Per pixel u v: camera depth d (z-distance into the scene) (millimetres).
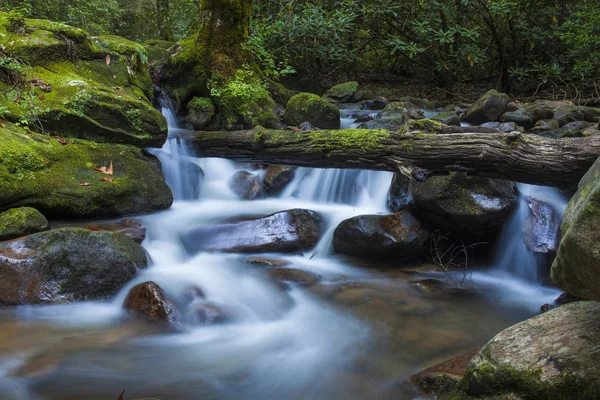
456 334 3748
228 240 5184
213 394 2943
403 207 5641
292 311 4133
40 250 3945
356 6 11781
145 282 3953
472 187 5047
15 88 5465
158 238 5000
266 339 3658
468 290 4633
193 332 3705
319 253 5371
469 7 12219
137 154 5695
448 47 12484
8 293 3811
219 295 4215
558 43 11812
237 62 8125
